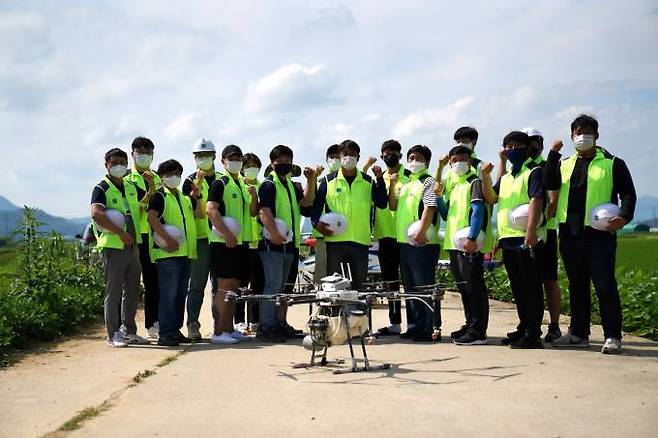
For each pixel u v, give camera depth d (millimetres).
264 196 9609
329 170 10156
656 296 10781
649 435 4980
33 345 9797
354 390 6422
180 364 7961
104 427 5371
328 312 7355
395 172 10352
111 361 8414
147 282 10430
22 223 12531
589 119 8312
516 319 12125
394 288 10414
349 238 9852
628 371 7090
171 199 9570
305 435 5059
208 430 5219
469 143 9789
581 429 5125
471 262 8938
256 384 6746
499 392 6242
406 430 5141
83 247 15984
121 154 9562
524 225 8555
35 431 5371
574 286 8688
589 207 8266
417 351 8570
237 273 9727
